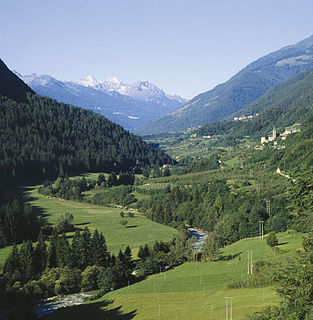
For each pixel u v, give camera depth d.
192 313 84.75
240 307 80.94
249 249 134.00
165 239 173.62
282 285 59.25
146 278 125.12
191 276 115.62
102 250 137.50
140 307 95.00
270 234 130.75
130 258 137.62
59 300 114.62
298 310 52.47
